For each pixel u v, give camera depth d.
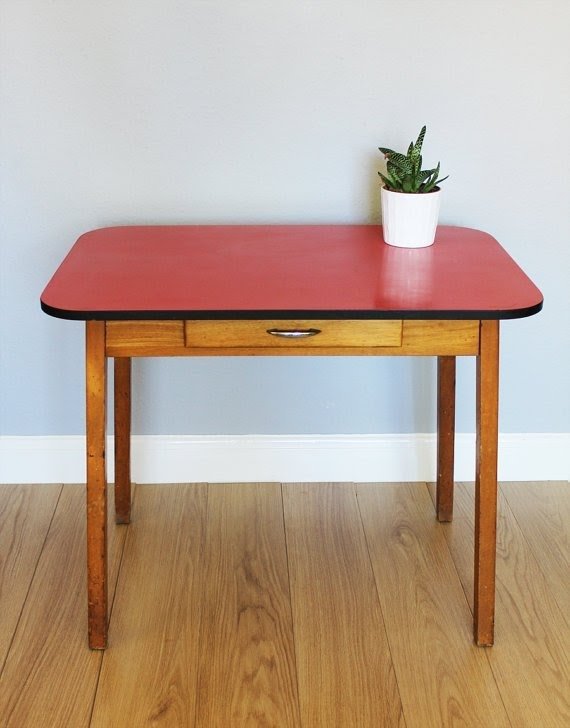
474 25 2.53
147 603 2.40
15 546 2.61
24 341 2.78
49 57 2.53
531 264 2.74
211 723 2.06
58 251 2.70
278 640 2.29
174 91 2.56
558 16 2.53
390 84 2.57
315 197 2.66
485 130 2.62
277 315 2.02
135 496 2.83
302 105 2.58
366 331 2.10
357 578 2.50
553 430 2.90
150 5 2.50
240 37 2.53
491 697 2.13
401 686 2.16
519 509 2.79
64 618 2.36
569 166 2.65
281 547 2.62
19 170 2.62
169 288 2.14
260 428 2.87
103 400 2.12
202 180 2.64
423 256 2.37
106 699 2.12
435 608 2.39
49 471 2.88
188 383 2.82
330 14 2.51
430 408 2.86
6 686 2.15
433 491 2.88
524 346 2.82
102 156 2.62
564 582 2.49
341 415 2.86
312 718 2.07
